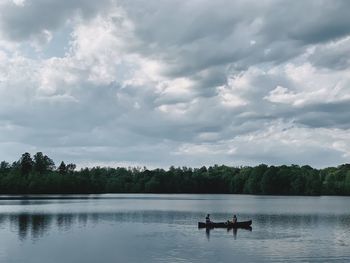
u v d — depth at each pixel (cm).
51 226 7375
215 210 11631
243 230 6894
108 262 4534
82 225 7569
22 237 6100
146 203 15188
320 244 5491
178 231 6788
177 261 4556
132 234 6431
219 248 5238
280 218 9094
